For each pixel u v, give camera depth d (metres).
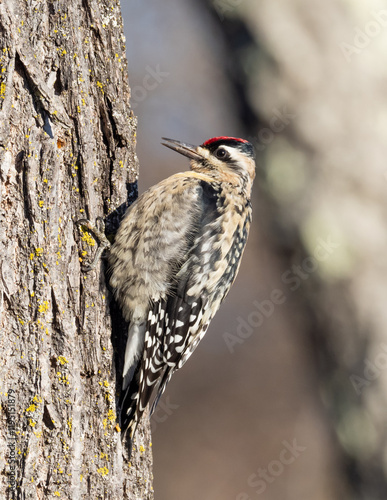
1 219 6.60
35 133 6.84
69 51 7.27
